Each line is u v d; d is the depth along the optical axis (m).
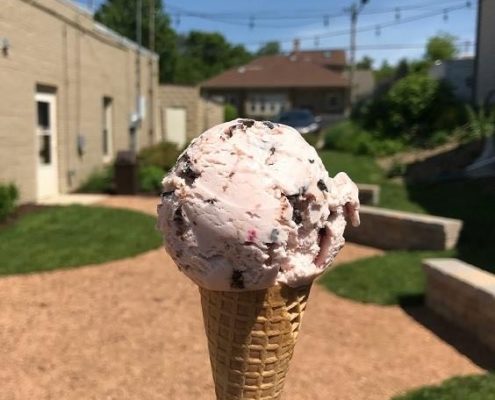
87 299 4.65
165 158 12.27
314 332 4.08
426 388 3.14
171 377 3.30
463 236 6.80
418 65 20.58
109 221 7.62
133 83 14.06
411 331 4.14
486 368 3.52
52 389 3.11
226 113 29.70
